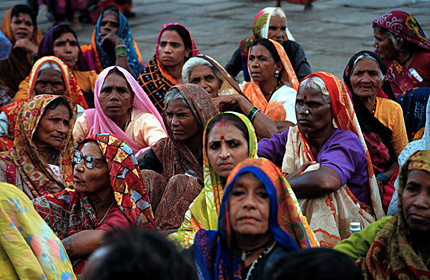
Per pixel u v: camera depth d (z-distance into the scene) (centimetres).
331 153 768
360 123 938
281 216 504
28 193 853
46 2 2467
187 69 1073
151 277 297
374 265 520
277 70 1146
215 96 1074
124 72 1070
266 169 494
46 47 1444
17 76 1625
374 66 938
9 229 553
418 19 2455
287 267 359
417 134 971
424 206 499
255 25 1445
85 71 1488
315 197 739
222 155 640
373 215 803
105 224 673
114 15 1593
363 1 2822
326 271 351
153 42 2278
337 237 729
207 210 657
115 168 681
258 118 968
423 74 1212
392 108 958
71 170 892
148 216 697
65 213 722
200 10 2784
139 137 1055
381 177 895
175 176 754
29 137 855
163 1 2975
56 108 870
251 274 489
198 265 501
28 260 553
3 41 1482
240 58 1478
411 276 505
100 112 1063
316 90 780
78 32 2417
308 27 2428
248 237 496
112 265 298
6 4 2786
